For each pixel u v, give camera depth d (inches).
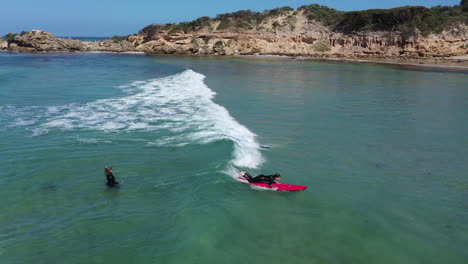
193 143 487.5
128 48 3823.8
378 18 3189.0
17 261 232.5
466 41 2847.0
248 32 3607.3
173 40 3698.3
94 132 545.6
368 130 589.9
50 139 507.8
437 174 402.0
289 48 3484.3
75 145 481.7
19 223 282.4
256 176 361.7
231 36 3580.2
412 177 392.2
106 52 3705.7
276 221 286.7
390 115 708.7
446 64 2395.4
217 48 3398.1
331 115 698.2
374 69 1927.9
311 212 305.4
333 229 277.3
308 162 431.5
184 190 339.9
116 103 773.9
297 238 262.1
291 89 1050.7
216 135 520.7
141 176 378.3
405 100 890.7
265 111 721.0
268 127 592.7
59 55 3016.7
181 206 305.3
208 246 242.2
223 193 331.6
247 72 1590.8
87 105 748.0
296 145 497.0
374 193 348.8
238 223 279.9
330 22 3570.4
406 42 2965.1
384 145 507.8
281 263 230.1
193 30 3772.1
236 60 2578.7
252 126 596.1
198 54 3400.6
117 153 450.3
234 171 387.5
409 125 629.0
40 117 637.9
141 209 304.5
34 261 232.8
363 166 422.9
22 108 709.3
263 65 2085.4
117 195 333.7
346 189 356.8
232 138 506.6
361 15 3280.0
